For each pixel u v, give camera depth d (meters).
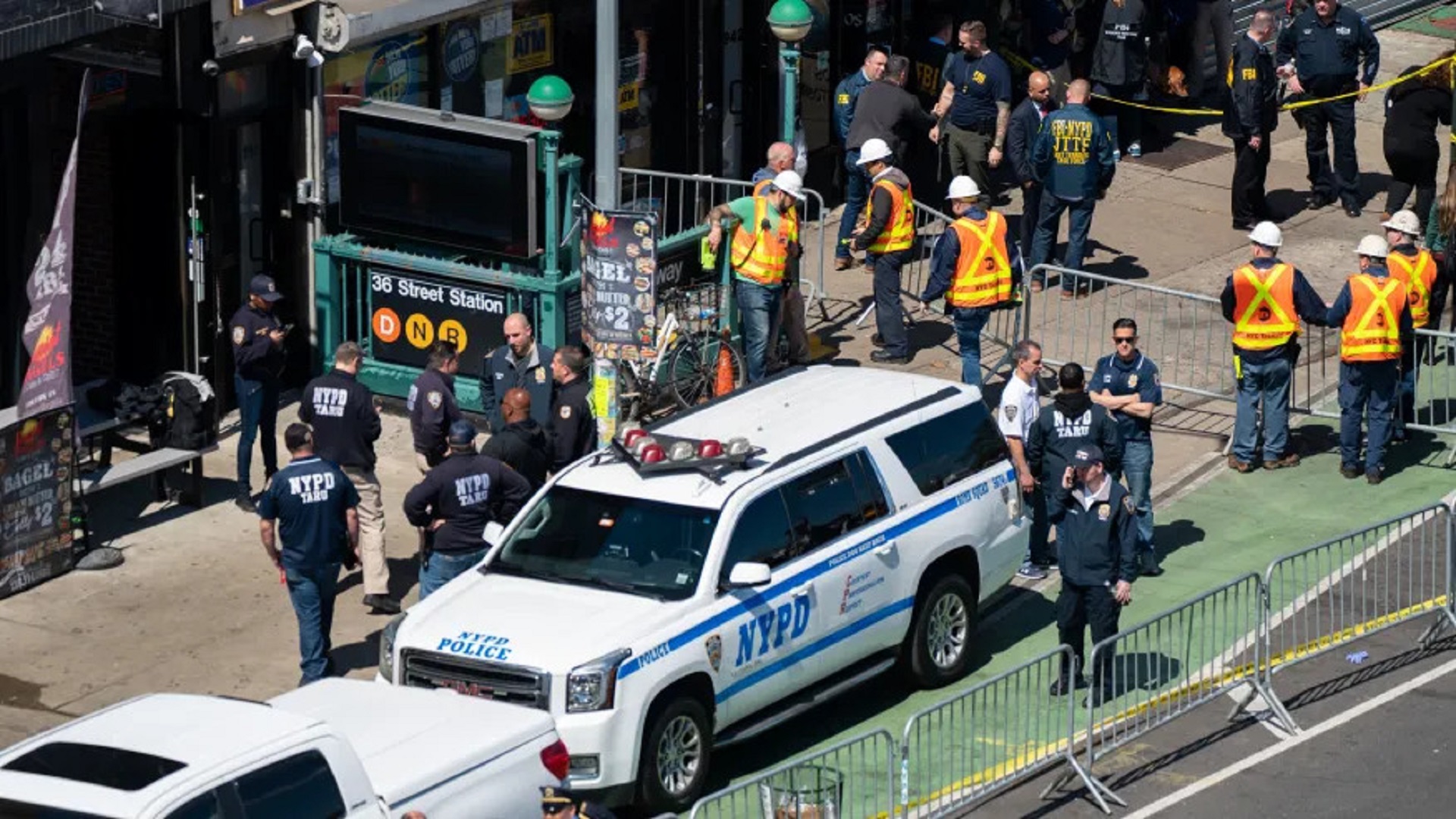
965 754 51.94
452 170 70.94
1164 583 63.00
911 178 89.75
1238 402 70.75
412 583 61.84
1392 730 54.28
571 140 84.62
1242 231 92.38
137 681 55.41
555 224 69.56
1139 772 52.41
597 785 47.81
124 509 65.38
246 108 70.75
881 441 55.12
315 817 39.72
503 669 48.09
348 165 72.38
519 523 53.06
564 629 48.97
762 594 51.03
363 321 72.81
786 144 75.50
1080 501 54.72
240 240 71.69
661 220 85.12
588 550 51.75
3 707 53.66
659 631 48.97
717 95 89.81
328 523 54.03
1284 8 110.12
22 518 59.59
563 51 83.19
